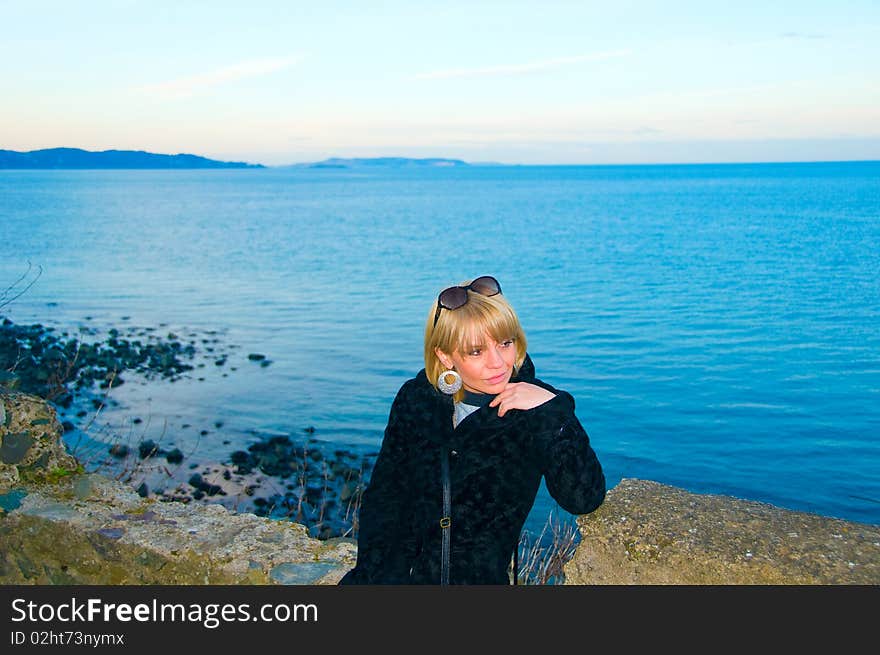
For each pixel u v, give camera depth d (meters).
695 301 33.19
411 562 2.21
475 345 1.97
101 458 11.80
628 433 15.82
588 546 2.27
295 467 12.42
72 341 22.84
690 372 20.66
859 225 82.38
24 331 24.84
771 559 2.03
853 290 36.59
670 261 49.59
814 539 2.13
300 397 17.28
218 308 31.11
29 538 3.02
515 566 2.22
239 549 2.76
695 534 2.16
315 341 24.27
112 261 48.44
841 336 25.75
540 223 87.88
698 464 14.22
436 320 2.02
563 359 22.19
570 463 1.95
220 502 10.71
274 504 10.66
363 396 17.53
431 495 2.15
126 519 2.97
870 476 13.62
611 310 30.80
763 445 15.15
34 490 3.18
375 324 27.45
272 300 33.22
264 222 91.31
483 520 2.09
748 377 20.19
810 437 15.58
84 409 15.53
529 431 2.05
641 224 85.44
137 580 2.81
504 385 2.06
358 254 54.19
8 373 3.99
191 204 139.88
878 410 17.39
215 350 22.62
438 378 2.08
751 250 57.12
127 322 27.58
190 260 49.56
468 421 2.09
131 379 18.59
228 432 14.46
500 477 2.08
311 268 45.50
